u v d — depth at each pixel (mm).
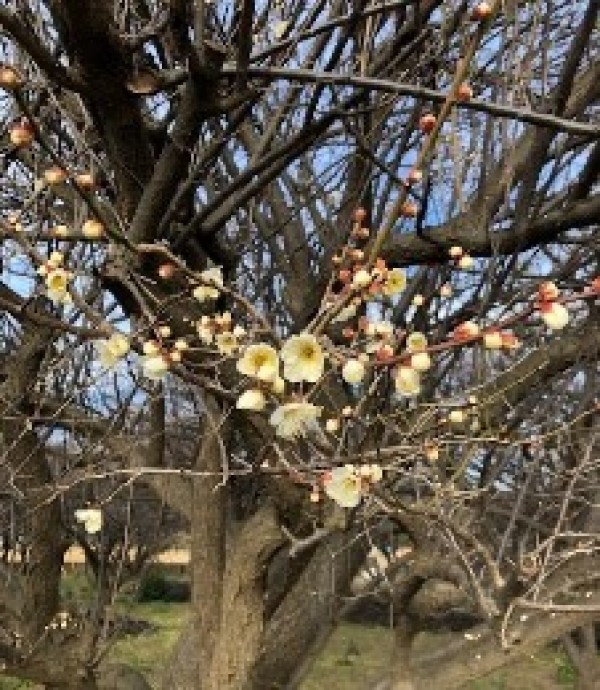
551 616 3119
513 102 3066
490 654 3289
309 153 4188
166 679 4082
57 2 2199
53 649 4176
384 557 3898
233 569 3395
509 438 2949
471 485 3391
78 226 2916
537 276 3805
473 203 3309
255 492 4191
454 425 2705
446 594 4062
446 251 3205
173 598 14719
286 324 4285
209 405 3271
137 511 5000
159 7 2879
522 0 3242
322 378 1911
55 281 2289
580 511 3545
